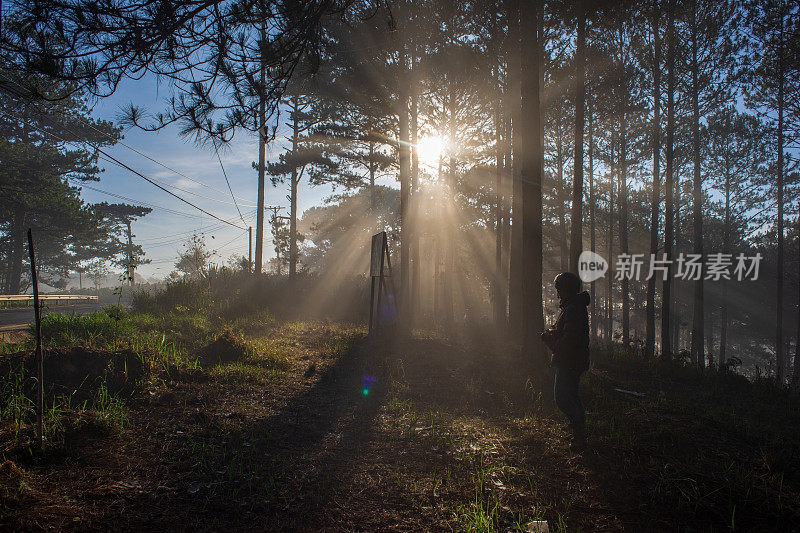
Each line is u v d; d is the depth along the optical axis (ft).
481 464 13.33
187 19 14.29
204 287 52.49
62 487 10.25
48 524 8.63
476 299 83.15
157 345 24.41
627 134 71.26
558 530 9.89
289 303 60.70
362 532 9.75
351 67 44.50
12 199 98.94
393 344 34.76
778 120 69.26
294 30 16.46
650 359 35.40
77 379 17.54
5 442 11.73
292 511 10.43
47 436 12.36
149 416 15.64
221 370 22.25
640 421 17.76
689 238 109.91
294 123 76.38
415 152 57.41
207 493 10.89
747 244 110.73
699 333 66.44
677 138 67.77
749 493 11.98
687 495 11.71
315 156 68.69
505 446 14.79
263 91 16.43
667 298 56.65
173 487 11.00
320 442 14.78
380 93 47.80
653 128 62.08
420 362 28.27
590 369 29.19
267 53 15.81
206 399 18.15
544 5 39.96
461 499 11.37
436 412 18.19
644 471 13.21
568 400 15.02
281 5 15.10
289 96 51.06
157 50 14.74
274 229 96.12
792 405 24.86
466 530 9.91
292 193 94.38
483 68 47.75
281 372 23.94
